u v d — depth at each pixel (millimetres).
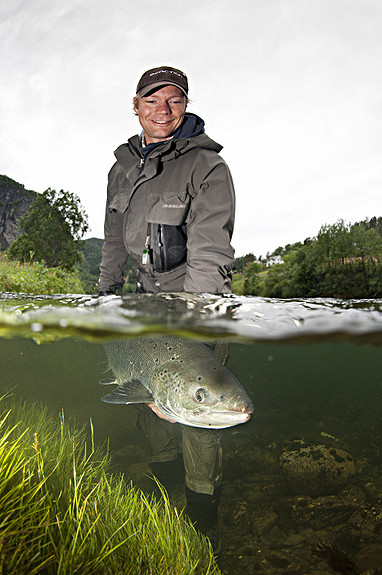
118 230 3574
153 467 3521
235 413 2215
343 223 42219
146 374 2598
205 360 2434
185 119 3131
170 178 2963
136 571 1843
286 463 3867
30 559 1557
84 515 1998
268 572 2641
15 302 3385
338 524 3207
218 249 2838
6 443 2158
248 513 3395
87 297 3611
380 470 4148
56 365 8906
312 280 42688
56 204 49469
